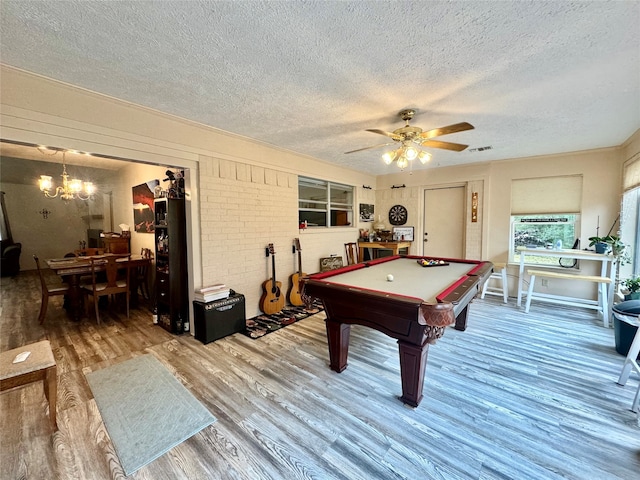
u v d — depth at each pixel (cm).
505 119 291
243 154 363
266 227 399
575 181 428
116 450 162
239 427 181
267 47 172
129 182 536
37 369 170
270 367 255
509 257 486
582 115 279
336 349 244
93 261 361
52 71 200
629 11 139
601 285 370
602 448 162
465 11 140
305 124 305
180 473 148
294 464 153
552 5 136
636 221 358
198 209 321
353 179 572
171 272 329
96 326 359
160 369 252
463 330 334
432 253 576
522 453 159
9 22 148
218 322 315
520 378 235
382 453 160
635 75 203
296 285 436
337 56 181
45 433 175
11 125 200
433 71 199
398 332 202
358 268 321
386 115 280
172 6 137
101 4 135
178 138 296
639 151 320
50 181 472
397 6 137
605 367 251
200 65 192
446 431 177
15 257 704
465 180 521
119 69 197
